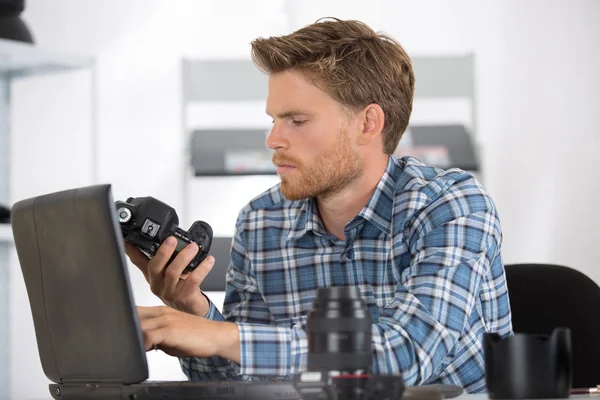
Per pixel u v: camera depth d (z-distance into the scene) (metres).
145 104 5.06
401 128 1.82
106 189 1.19
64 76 5.02
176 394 1.22
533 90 4.95
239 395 1.22
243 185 4.98
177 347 1.27
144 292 4.86
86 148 5.02
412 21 4.98
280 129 1.70
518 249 4.95
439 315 1.52
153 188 5.05
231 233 4.98
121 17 5.07
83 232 1.21
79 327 1.26
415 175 1.79
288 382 1.23
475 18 4.96
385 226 1.79
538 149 4.95
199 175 4.51
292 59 1.68
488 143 4.96
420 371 1.38
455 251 1.63
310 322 1.07
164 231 1.56
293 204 1.93
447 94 4.64
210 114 5.04
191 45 5.05
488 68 4.96
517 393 1.14
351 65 1.70
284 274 1.91
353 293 1.08
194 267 1.60
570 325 2.03
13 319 4.71
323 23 1.72
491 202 1.73
